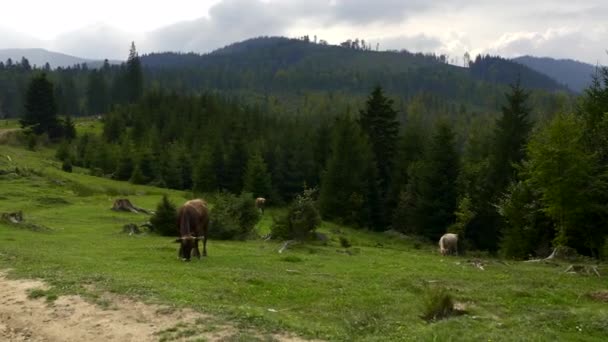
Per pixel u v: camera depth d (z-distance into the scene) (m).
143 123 110.25
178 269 18.38
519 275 21.64
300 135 86.12
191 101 130.88
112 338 11.52
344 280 18.45
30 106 106.25
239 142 78.12
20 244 23.73
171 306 12.99
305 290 16.17
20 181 54.66
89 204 46.16
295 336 11.16
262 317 12.16
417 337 11.20
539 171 27.94
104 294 14.18
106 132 111.12
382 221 62.69
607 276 21.75
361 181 61.16
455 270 22.53
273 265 21.28
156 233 32.28
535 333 11.69
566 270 23.27
